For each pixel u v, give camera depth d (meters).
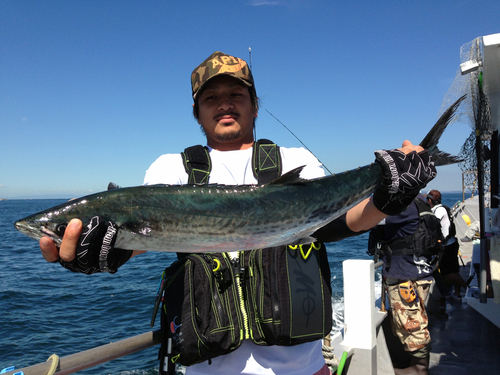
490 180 4.25
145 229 1.69
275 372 1.54
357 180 1.84
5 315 9.55
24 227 1.68
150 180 1.94
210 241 1.72
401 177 1.50
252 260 1.59
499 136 4.06
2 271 17.06
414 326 3.75
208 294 1.51
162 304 1.63
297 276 1.55
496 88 3.13
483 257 4.34
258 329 1.50
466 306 5.87
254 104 2.00
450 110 1.97
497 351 4.25
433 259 3.86
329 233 1.79
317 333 1.53
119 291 12.04
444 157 2.01
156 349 6.85
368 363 3.08
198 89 1.83
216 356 1.47
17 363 6.68
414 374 3.81
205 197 1.75
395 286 3.88
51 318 9.28
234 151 1.93
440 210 6.22
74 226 1.35
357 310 3.16
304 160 2.00
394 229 3.94
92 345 7.48
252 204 1.76
